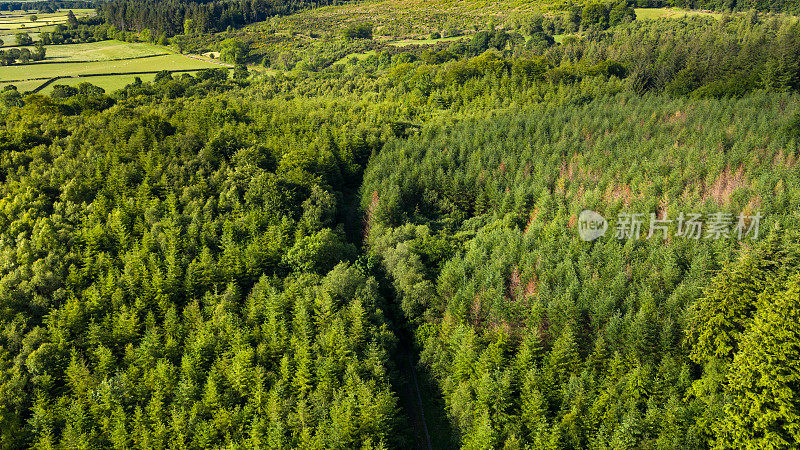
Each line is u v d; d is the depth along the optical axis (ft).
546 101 511.40
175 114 448.24
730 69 534.37
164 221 292.20
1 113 471.62
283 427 197.47
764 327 184.44
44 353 217.97
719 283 206.28
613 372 208.23
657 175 330.75
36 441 194.49
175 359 228.63
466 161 405.18
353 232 360.28
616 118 439.63
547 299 238.27
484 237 305.94
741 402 183.32
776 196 291.99
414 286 265.75
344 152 427.74
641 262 263.90
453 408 213.87
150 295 252.01
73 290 254.47
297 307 243.19
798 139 359.46
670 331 213.05
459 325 238.07
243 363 217.56
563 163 374.02
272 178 337.72
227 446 191.21
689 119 423.23
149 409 203.92
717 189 312.09
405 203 369.50
